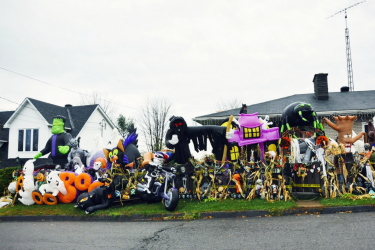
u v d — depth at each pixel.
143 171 9.99
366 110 15.43
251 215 7.54
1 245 6.08
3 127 22.77
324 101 17.75
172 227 6.93
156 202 9.40
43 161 21.27
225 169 9.39
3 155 22.72
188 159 9.80
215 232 6.20
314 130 9.87
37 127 22.33
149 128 34.00
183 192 9.69
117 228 7.21
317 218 6.82
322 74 18.34
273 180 8.88
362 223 6.12
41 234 6.95
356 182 8.82
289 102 18.48
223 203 8.49
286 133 10.17
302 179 9.12
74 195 10.13
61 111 25.44
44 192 10.12
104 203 8.93
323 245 4.93
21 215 9.13
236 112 18.20
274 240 5.38
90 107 27.25
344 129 10.20
